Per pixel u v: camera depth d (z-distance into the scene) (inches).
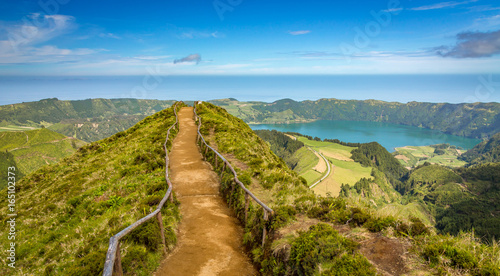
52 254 352.8
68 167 996.6
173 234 347.9
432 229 224.4
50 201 622.8
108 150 1115.9
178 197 510.3
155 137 1027.9
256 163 642.8
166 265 292.4
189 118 1680.6
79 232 393.7
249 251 325.7
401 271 183.0
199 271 284.8
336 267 195.9
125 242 290.4
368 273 182.2
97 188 593.9
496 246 183.8
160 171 657.0
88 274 237.3
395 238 220.1
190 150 912.3
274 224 294.5
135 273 258.2
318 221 291.7
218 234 370.3
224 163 605.6
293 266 228.4
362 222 260.1
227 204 482.3
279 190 460.8
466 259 175.8
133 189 553.0
